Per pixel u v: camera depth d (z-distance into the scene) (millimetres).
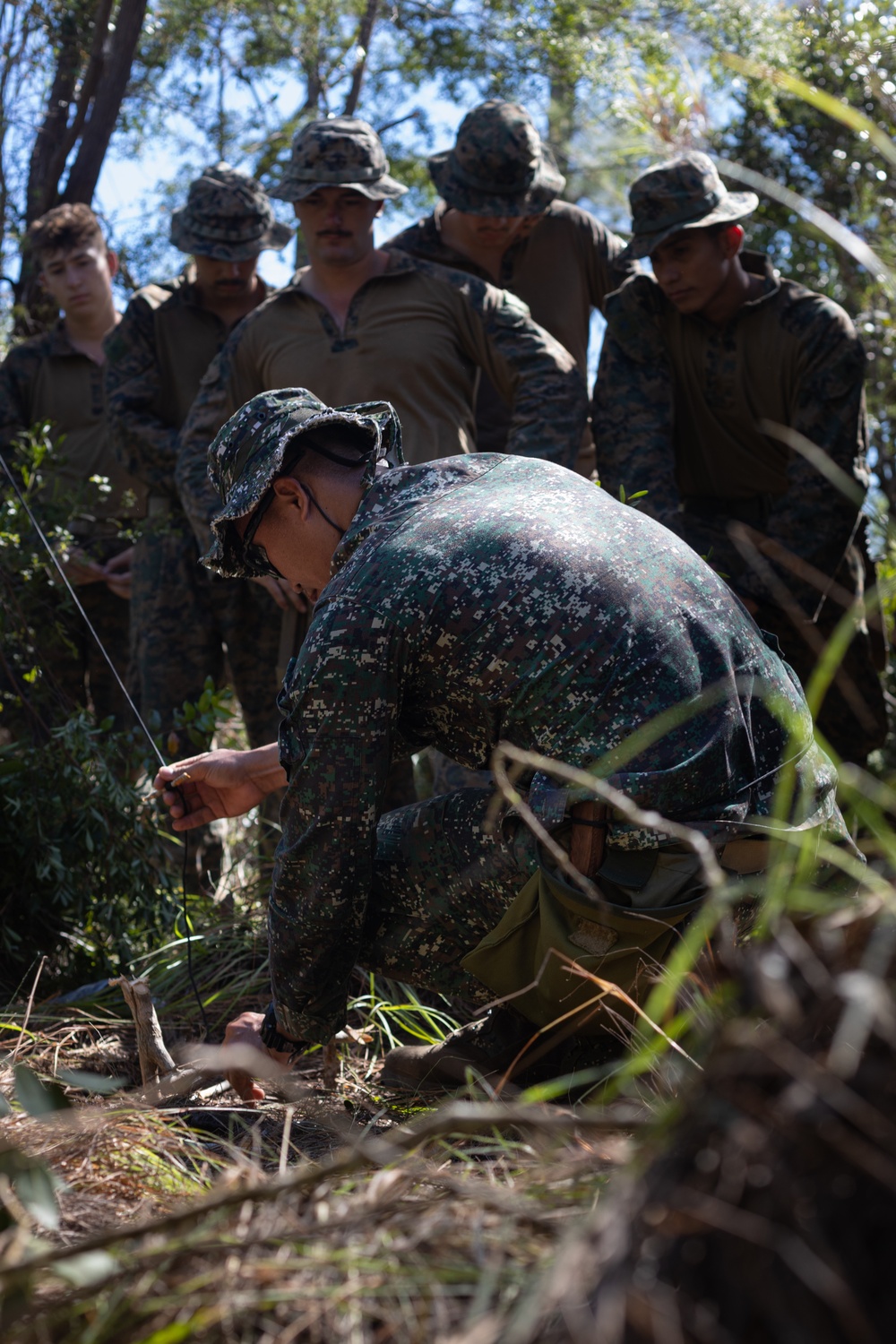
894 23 3049
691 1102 978
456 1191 1196
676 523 3514
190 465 3807
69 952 3166
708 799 1815
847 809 2379
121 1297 1085
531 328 3656
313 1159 1866
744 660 1917
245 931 3139
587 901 1817
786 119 5180
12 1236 1191
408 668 1915
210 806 2357
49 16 6801
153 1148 1606
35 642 3637
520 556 1895
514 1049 2113
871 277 4582
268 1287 1095
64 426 4883
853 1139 930
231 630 4215
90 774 3164
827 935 1053
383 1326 1075
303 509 2111
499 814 2025
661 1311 910
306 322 3641
